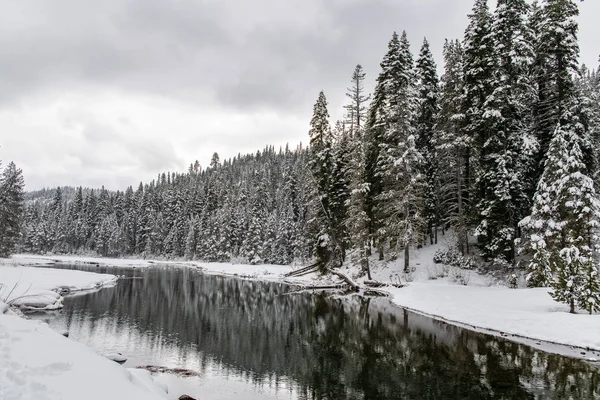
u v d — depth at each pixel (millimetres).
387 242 34969
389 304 26266
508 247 25781
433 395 10773
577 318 16375
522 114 29828
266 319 21750
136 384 8086
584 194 21094
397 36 34594
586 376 11930
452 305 22047
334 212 39594
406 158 30625
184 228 89375
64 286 30297
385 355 14758
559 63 26562
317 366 13516
